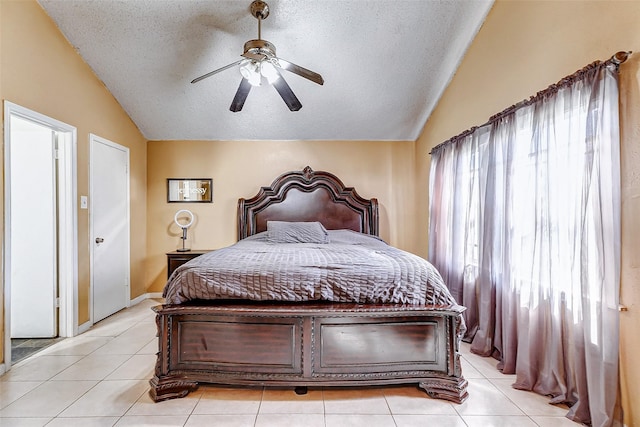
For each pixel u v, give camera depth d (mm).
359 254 2506
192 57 3152
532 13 2258
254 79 2543
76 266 3037
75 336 2986
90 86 3262
